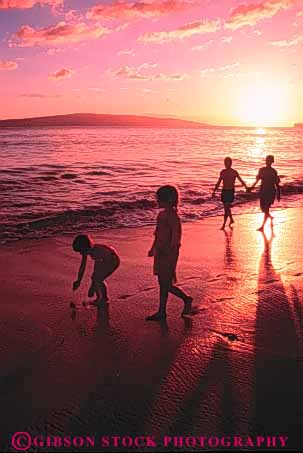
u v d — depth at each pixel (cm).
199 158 3381
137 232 965
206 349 411
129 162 2914
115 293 566
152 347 414
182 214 1201
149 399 328
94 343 422
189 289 581
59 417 306
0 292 568
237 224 1063
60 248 808
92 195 1488
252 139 9250
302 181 1966
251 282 613
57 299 546
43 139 7444
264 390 339
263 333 446
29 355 395
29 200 1366
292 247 826
